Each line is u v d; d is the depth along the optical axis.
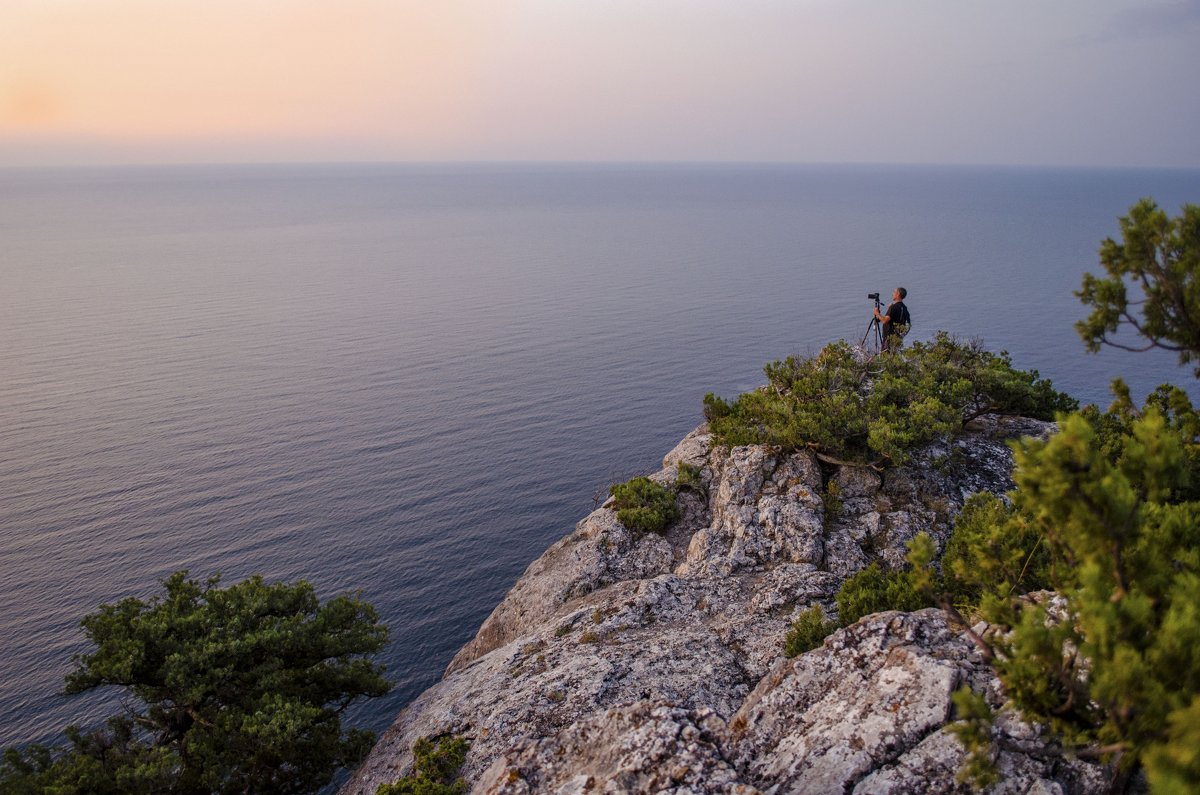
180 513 80.19
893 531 19.36
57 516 79.50
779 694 10.43
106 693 52.72
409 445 101.56
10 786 15.66
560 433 106.06
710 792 8.65
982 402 24.66
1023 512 12.15
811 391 23.30
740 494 22.06
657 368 142.62
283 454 98.44
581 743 10.68
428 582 66.12
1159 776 4.48
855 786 8.31
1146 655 5.30
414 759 14.97
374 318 198.50
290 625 19.19
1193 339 7.86
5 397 121.44
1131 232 8.08
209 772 16.11
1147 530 6.31
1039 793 7.46
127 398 123.12
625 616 18.20
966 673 9.49
